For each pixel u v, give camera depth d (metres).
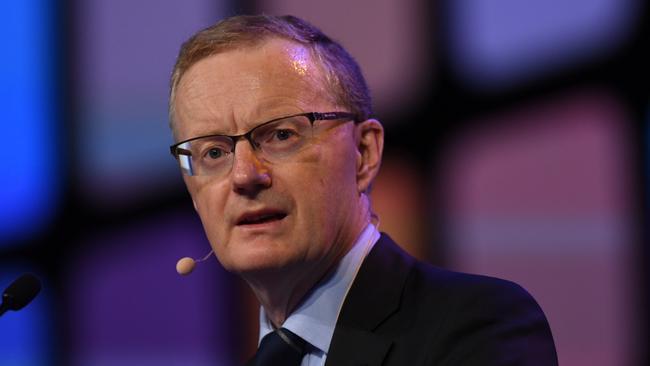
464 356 4.03
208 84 4.42
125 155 9.58
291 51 4.48
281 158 4.32
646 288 7.51
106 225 9.60
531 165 8.02
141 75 9.58
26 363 9.57
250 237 4.32
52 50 9.83
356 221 4.65
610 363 7.62
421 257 8.35
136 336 9.39
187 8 9.43
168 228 9.40
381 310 4.43
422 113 8.47
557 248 7.89
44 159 9.79
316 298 4.55
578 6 7.89
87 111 9.71
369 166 4.74
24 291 4.56
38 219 9.76
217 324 9.14
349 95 4.61
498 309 4.19
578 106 7.87
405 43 8.55
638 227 7.59
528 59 8.09
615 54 7.71
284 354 4.48
